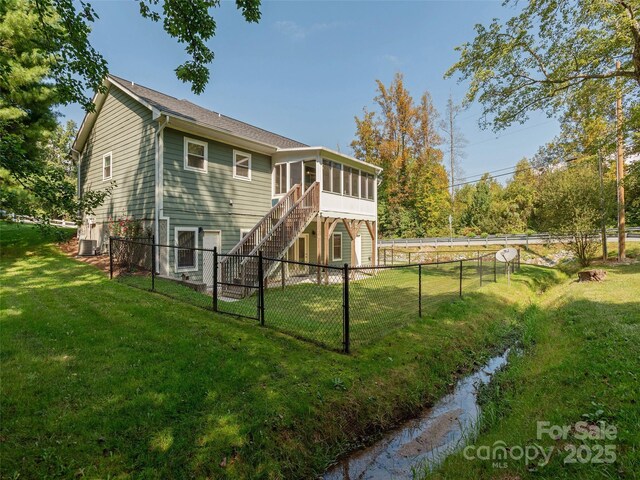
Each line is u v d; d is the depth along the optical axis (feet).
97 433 9.04
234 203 39.27
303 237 49.14
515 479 8.01
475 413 13.69
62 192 19.03
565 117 38.06
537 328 23.13
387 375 14.67
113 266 32.32
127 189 36.27
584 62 30.48
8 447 8.18
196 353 14.23
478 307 27.14
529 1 29.27
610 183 52.26
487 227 108.78
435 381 15.75
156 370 12.57
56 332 15.40
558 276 48.91
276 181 44.04
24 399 10.09
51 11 22.00
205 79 21.75
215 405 10.84
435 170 98.63
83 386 11.14
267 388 12.06
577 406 10.68
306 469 10.02
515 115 35.76
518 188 113.50
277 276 38.06
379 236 100.99
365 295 31.68
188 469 8.55
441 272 51.90
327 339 17.44
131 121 35.83
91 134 43.11
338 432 11.43
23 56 32.63
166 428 9.58
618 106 36.70
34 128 36.60
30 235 45.42
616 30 26.61
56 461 8.02
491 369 18.25
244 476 8.93
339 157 44.09
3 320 16.46
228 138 37.52
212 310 20.71
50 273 28.71
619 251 52.06
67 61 21.33
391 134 95.50
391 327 20.25
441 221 102.12
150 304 20.68
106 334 15.60
